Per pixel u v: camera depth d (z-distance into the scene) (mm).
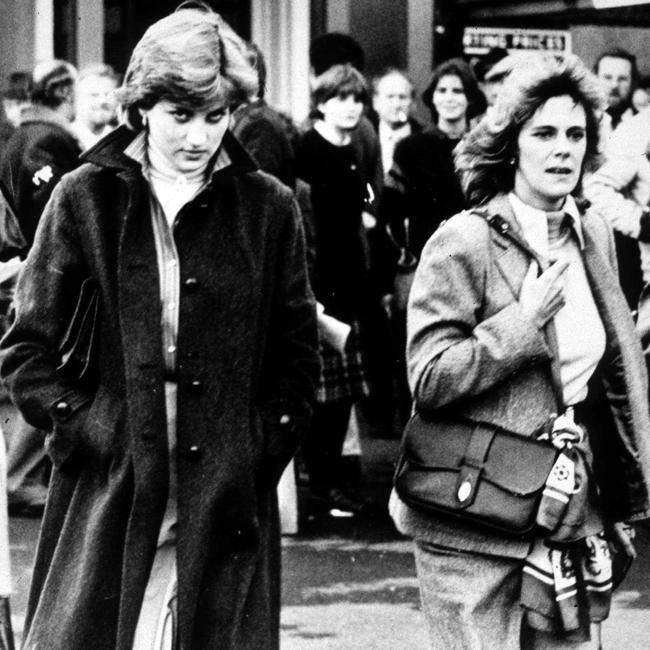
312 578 11562
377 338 13922
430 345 6930
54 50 20516
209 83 6730
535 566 6895
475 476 6895
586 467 7031
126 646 6781
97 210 6895
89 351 6879
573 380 7051
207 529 6816
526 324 6855
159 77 6723
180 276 6855
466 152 7258
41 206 12680
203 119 6824
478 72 16359
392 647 10000
